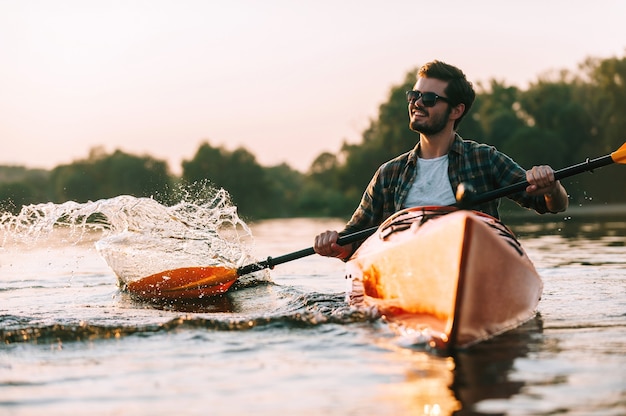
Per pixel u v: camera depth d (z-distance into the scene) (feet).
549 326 11.88
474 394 8.29
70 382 9.15
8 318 13.23
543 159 143.54
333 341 10.96
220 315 13.58
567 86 166.30
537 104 164.35
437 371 9.20
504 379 8.79
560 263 22.21
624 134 148.36
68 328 12.08
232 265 17.76
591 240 32.48
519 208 81.15
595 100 160.35
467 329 10.52
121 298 17.31
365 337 11.19
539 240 33.60
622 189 114.11
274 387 8.74
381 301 12.64
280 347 10.66
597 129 156.66
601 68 151.02
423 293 11.38
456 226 11.25
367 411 7.86
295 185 226.38
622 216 61.41
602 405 7.81
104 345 11.03
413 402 8.09
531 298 12.85
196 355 10.30
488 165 14.61
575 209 89.56
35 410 8.16
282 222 100.17
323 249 15.48
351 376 9.09
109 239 18.67
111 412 8.03
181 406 8.14
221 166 170.71
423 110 14.46
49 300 16.93
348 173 159.63
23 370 9.76
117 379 9.22
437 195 14.53
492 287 11.23
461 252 10.86
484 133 154.20
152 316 13.76
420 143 15.05
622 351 10.02
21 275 22.90
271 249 33.91
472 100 14.79
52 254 30.45
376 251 13.23
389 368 9.39
